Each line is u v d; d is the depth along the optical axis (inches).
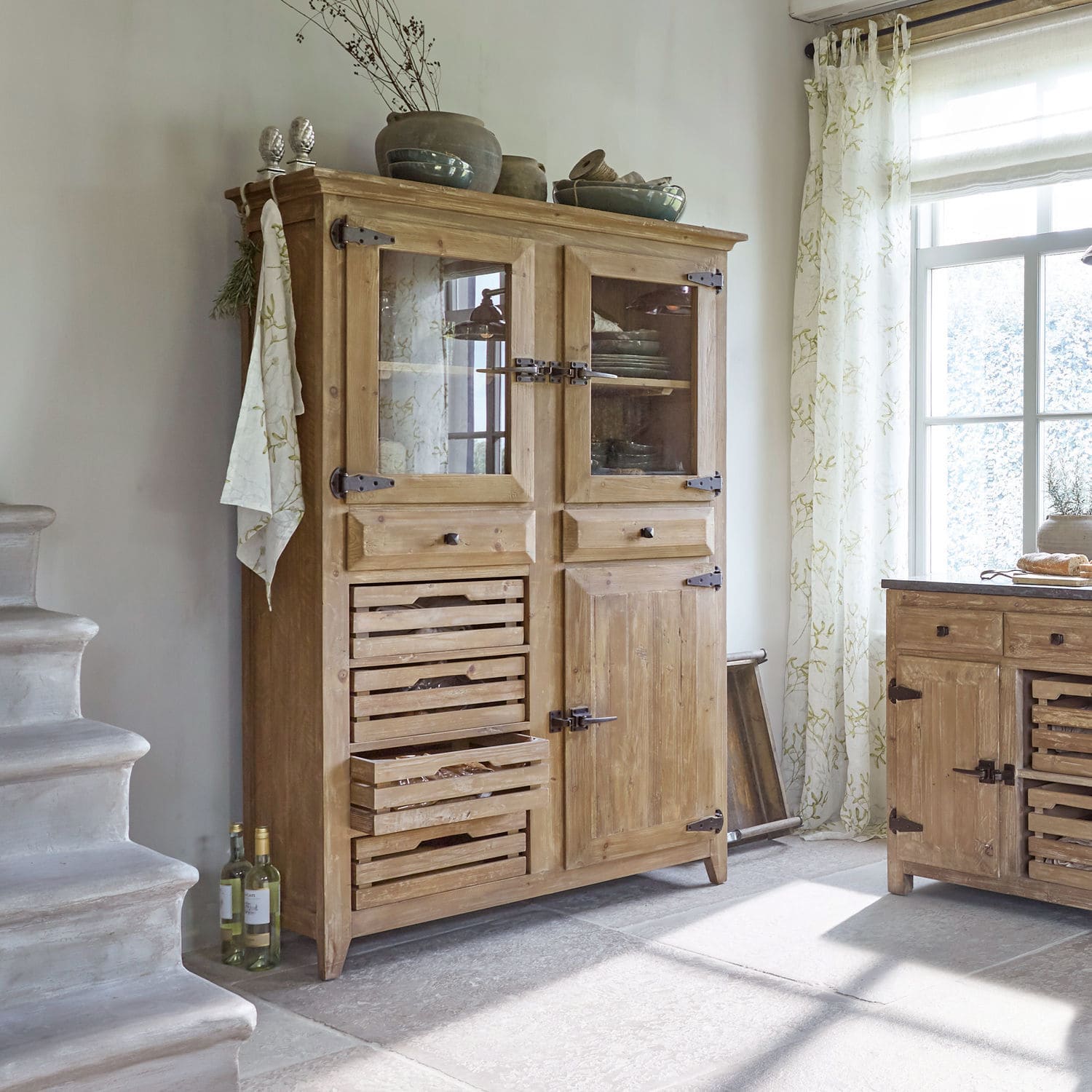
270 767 121.8
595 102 156.9
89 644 116.6
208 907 125.0
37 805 91.3
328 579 114.3
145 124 119.3
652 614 138.6
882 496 172.1
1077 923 130.6
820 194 178.1
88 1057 76.2
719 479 144.6
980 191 166.1
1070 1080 93.2
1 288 111.3
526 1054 97.9
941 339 177.9
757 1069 95.0
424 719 120.6
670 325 140.9
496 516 125.0
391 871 117.9
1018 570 142.2
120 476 118.7
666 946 123.5
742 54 173.5
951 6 166.6
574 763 131.4
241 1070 94.9
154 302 120.4
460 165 121.0
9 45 111.0
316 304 114.2
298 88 130.1
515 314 125.8
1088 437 163.5
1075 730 129.1
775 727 178.7
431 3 140.8
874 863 155.1
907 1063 96.1
